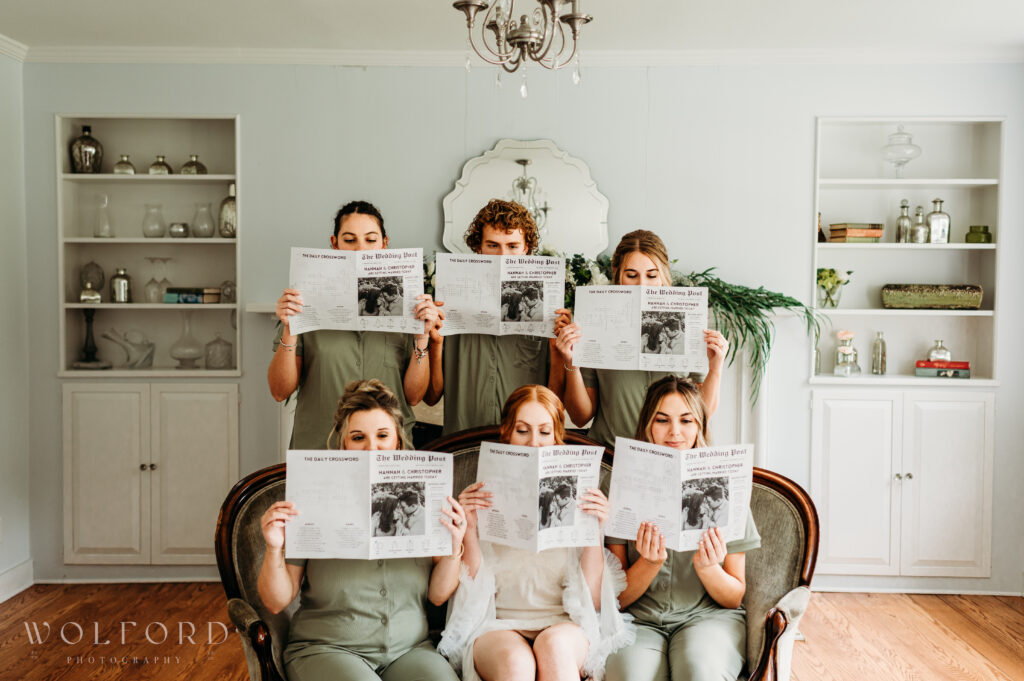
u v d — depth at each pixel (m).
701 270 3.91
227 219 3.96
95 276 4.01
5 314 3.73
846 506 3.87
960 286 3.86
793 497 2.23
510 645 1.94
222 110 3.88
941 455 3.84
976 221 4.06
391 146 3.90
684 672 1.90
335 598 2.02
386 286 2.39
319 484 1.96
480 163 3.89
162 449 3.89
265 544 2.14
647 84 3.88
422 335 2.44
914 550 3.85
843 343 3.98
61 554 3.91
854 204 4.09
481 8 1.98
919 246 3.87
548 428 2.11
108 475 3.90
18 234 3.83
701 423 2.16
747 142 3.88
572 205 3.90
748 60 3.86
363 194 3.91
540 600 2.10
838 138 4.08
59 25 3.54
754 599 2.16
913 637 3.29
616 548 2.22
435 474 2.00
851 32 3.59
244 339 3.88
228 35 3.67
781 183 3.88
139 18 3.45
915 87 3.85
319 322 2.41
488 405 2.58
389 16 3.41
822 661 3.05
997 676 2.92
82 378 3.89
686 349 2.34
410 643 2.05
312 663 1.93
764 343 3.81
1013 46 3.75
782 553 2.18
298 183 3.90
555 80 3.89
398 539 1.98
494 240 2.48
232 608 1.95
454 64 3.89
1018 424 3.83
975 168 4.04
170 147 4.09
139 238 3.97
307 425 2.57
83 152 3.93
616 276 2.51
